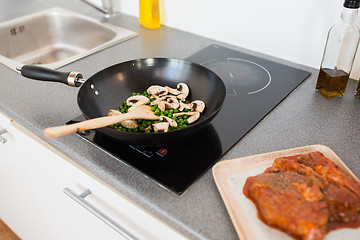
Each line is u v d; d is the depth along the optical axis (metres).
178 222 0.68
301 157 0.74
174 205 0.70
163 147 0.84
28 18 1.55
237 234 0.65
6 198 1.44
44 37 1.65
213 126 0.91
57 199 1.08
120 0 1.58
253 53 1.28
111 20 1.55
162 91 1.00
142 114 0.86
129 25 1.50
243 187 0.72
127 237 0.84
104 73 0.97
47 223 1.25
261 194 0.65
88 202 0.94
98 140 0.86
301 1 1.11
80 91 0.88
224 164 0.76
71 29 1.63
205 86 0.98
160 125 0.85
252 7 1.22
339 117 0.94
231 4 1.26
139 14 1.49
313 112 0.96
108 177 0.78
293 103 1.00
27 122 0.94
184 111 0.94
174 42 1.36
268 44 1.25
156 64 1.04
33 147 1.02
